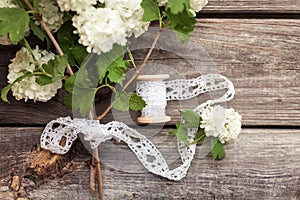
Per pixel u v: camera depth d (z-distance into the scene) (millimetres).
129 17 673
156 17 680
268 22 750
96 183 745
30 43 736
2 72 746
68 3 649
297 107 754
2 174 749
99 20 653
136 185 750
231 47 750
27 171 747
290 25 750
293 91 753
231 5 746
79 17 653
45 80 678
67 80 684
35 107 749
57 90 745
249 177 753
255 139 754
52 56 703
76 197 746
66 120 723
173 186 751
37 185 746
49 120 750
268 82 753
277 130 755
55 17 681
